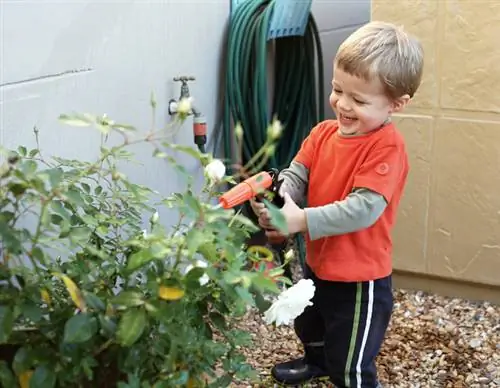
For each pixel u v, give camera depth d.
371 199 1.67
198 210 1.18
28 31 1.60
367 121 1.69
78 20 1.79
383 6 2.47
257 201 1.64
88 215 1.36
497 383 2.16
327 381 2.11
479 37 2.37
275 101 3.09
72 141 1.79
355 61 1.63
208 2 2.56
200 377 1.26
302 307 1.37
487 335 2.42
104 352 1.24
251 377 1.34
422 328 2.46
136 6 2.06
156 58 2.21
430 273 2.66
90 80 1.86
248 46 2.67
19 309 1.16
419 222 2.62
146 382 1.18
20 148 1.40
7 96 1.55
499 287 2.60
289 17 2.78
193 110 2.38
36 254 1.21
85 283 1.23
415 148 2.55
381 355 2.29
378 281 1.78
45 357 1.17
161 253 1.17
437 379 2.18
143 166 2.16
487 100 2.41
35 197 1.26
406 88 1.68
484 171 2.49
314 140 1.87
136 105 2.11
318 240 1.81
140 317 1.13
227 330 1.36
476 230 2.55
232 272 1.19
